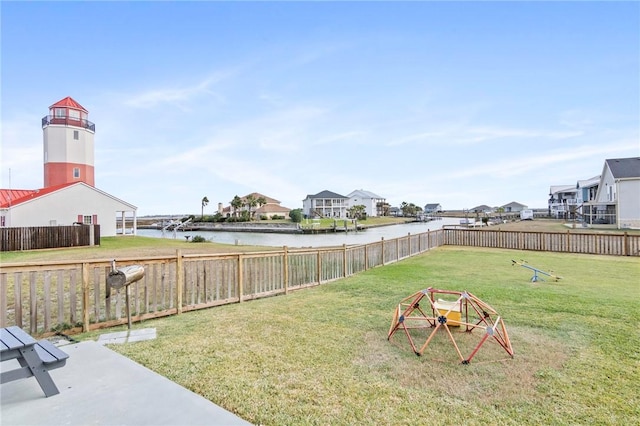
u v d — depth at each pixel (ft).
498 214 268.41
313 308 19.35
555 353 12.48
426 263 38.70
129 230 177.27
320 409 8.80
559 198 196.44
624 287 24.67
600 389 9.85
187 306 18.88
